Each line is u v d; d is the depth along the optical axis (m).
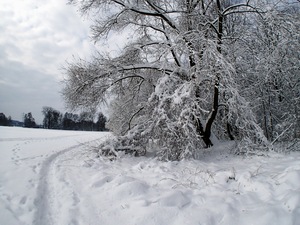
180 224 4.02
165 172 7.23
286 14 10.20
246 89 11.47
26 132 33.06
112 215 4.56
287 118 11.16
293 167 5.73
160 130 9.85
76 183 6.56
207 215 4.16
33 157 10.78
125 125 14.02
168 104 9.95
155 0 11.62
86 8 11.95
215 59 8.95
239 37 11.08
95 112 13.08
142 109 13.22
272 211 3.78
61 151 13.38
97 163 9.15
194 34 9.76
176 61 11.44
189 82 9.29
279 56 10.44
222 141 12.51
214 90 10.09
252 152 9.31
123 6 11.95
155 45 12.45
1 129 36.31
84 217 4.48
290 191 4.31
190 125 9.06
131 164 9.12
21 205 5.04
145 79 13.02
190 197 5.04
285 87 11.78
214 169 7.39
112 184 6.07
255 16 10.84
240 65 11.25
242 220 3.89
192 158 9.02
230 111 10.13
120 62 12.51
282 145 10.29
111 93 13.29
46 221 4.39
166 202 4.65
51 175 7.64
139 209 4.61
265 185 4.92
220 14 10.38
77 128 84.88
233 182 5.72
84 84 11.83
